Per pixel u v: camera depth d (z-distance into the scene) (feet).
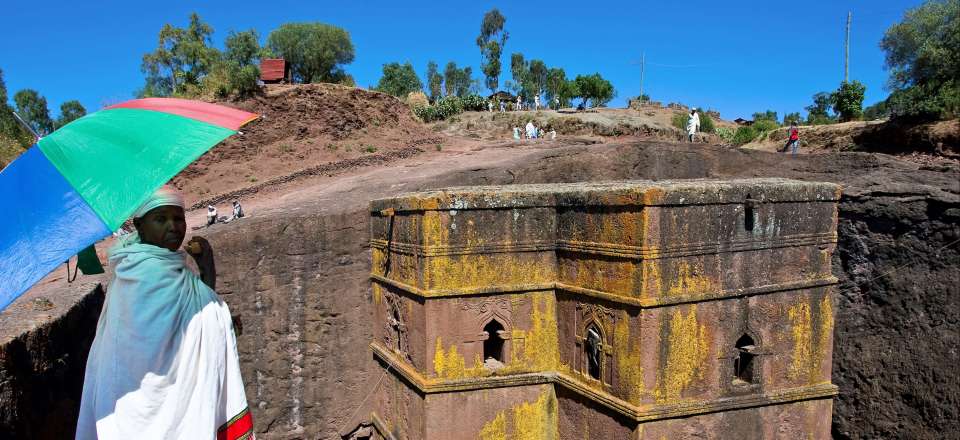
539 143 78.33
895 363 36.73
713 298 28.55
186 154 10.74
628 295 28.14
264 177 68.95
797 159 51.29
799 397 31.09
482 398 33.04
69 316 22.84
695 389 28.84
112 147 10.46
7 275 9.30
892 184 38.42
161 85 90.58
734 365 30.30
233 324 13.17
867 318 38.58
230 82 74.79
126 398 10.14
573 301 32.35
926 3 74.13
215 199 59.98
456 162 64.23
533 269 33.58
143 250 10.78
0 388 16.75
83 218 9.66
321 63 117.80
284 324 38.11
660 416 27.94
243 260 36.81
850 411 38.99
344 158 74.84
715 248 28.53
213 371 11.10
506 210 32.76
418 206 31.91
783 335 30.78
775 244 30.09
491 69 216.33
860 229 39.24
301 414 39.04
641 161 52.54
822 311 31.71
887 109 83.20
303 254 38.22
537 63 257.75
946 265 34.88
